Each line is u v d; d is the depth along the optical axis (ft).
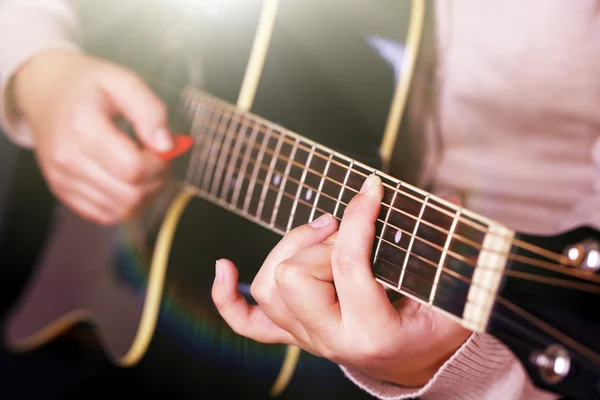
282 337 1.71
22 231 3.84
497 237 1.50
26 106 2.51
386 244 1.58
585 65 2.05
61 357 3.35
